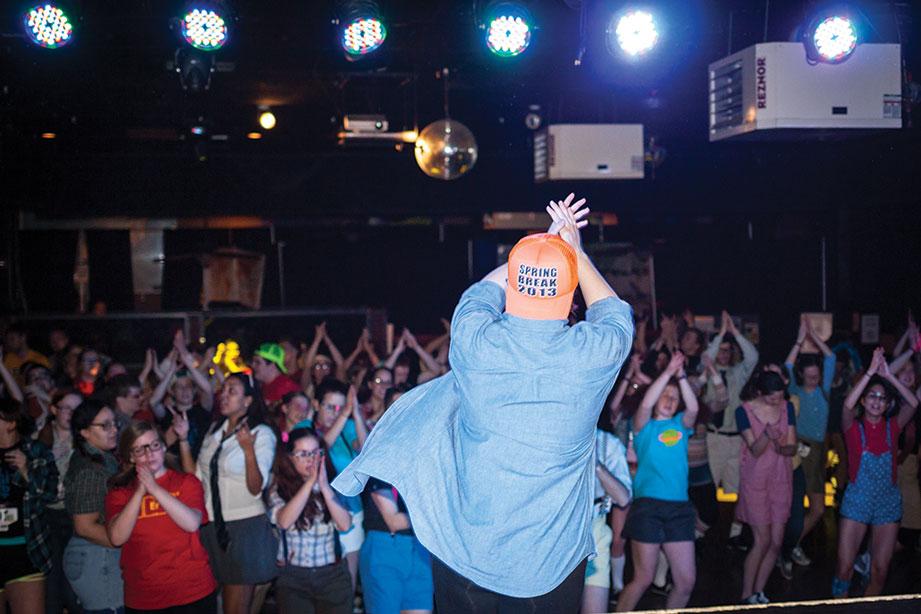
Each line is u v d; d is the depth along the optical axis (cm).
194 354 912
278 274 1398
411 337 855
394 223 1396
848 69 579
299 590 518
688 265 1439
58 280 1355
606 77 830
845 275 1294
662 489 592
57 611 567
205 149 1023
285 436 619
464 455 212
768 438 675
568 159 884
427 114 1026
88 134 997
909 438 765
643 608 701
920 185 1062
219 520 539
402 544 517
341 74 876
